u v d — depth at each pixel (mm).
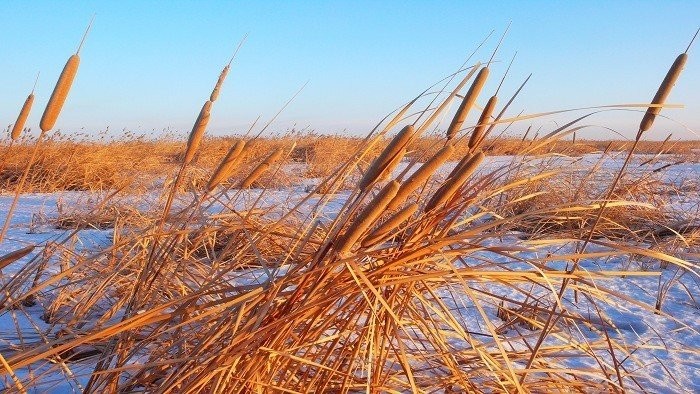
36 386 2051
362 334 1687
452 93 1364
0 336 2609
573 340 1941
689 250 4730
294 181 10758
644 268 4570
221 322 1465
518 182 1756
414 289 1694
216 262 1869
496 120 1492
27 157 11094
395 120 1511
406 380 2068
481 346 1646
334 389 1803
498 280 1700
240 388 1505
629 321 3381
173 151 16219
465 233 1512
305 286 1471
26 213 7809
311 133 18547
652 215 5883
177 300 1469
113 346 1771
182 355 1708
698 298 3924
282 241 2348
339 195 7453
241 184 1885
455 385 2074
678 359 2824
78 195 9977
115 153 13578
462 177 1475
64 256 3102
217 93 1667
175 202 4344
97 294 2525
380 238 1467
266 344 1496
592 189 5625
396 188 1233
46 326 2826
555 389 2070
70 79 1359
